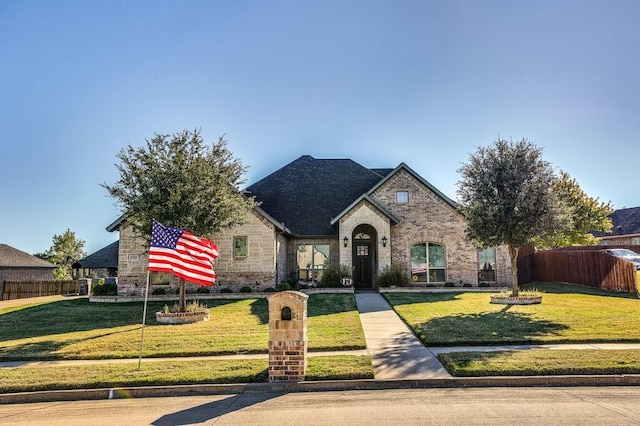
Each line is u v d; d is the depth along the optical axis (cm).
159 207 1638
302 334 956
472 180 2002
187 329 1504
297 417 752
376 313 1772
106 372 1011
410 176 2667
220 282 2386
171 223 1667
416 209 2638
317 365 1016
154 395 912
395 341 1286
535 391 866
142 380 946
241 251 2405
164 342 1313
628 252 3136
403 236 2616
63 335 1471
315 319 1614
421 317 1608
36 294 3566
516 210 1870
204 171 1722
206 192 1720
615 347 1155
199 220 1730
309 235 2656
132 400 887
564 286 2542
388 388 916
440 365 1028
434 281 2592
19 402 895
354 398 853
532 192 1877
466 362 1002
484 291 2441
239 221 1894
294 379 943
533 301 1886
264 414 773
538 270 2952
